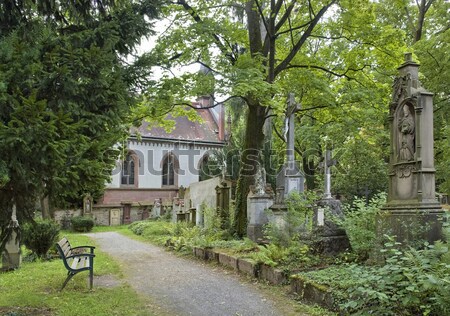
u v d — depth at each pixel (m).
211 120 46.22
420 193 7.55
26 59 5.21
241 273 9.85
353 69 16.69
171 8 14.79
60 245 8.70
